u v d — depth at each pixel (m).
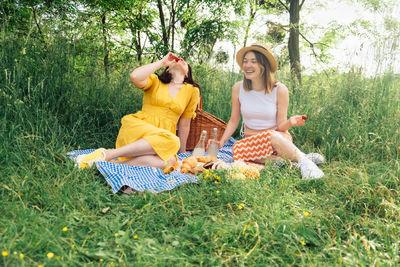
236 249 1.88
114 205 2.43
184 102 3.91
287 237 1.98
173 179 2.95
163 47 8.56
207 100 5.70
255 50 3.77
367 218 2.32
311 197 2.67
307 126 4.74
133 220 2.12
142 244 1.81
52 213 2.12
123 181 2.74
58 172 2.69
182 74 3.92
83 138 4.02
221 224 2.09
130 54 7.35
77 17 4.95
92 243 1.87
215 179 2.82
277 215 2.22
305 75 6.23
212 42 8.30
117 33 8.95
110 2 7.99
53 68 4.05
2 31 3.75
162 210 2.32
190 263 1.77
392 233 2.09
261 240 1.98
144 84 3.69
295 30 12.34
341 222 2.29
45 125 3.53
